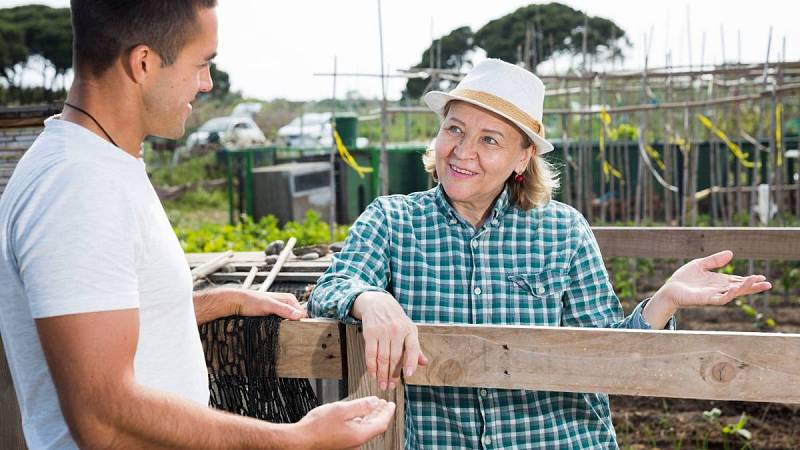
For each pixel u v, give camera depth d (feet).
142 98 4.61
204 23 4.64
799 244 11.34
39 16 114.73
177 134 4.90
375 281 7.15
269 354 6.50
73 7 4.49
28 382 4.61
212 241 25.20
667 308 6.65
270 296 6.63
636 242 12.07
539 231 7.42
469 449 7.04
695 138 31.04
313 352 6.44
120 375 4.23
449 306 7.26
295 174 41.68
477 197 7.26
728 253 6.70
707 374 5.51
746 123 43.24
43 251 4.13
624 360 5.63
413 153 42.86
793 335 5.36
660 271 30.91
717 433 15.78
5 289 4.50
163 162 66.74
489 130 6.97
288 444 4.76
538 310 7.29
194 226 48.32
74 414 4.20
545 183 7.43
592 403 7.20
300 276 9.91
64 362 4.15
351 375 6.33
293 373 6.49
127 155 4.58
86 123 4.52
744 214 35.83
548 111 28.27
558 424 7.08
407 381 6.05
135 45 4.46
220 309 6.54
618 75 31.01
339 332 6.38
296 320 6.47
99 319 4.15
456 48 126.72
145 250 4.53
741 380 5.45
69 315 4.10
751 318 24.07
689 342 5.51
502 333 5.83
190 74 4.70
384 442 6.19
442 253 7.33
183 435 4.41
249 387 6.60
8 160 13.24
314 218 33.37
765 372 5.41
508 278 7.29
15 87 84.99
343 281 6.73
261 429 4.69
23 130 13.16
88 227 4.17
